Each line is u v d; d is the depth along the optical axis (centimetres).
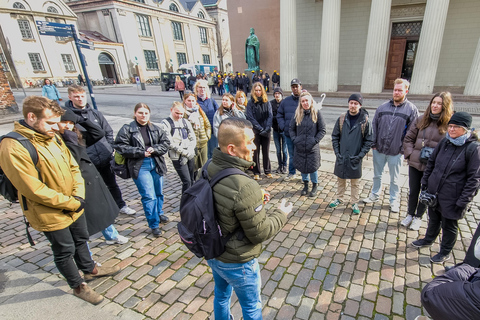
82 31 3294
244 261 144
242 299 161
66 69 3144
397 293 230
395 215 353
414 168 304
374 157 361
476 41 1296
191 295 234
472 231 313
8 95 1098
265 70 2033
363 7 1511
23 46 2812
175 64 4234
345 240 304
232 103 434
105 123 345
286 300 226
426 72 1244
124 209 378
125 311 218
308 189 438
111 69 3572
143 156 299
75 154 234
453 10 1307
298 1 1673
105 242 315
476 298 114
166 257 286
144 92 2362
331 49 1455
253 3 1933
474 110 1005
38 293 226
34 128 182
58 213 195
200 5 4550
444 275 140
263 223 138
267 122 455
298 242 304
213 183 139
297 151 388
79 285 223
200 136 420
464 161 226
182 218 145
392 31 1517
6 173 173
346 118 337
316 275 253
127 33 3497
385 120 336
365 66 1384
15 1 2698
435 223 270
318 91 1574
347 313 212
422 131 288
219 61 5231
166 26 3997
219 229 139
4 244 317
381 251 284
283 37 1565
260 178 495
